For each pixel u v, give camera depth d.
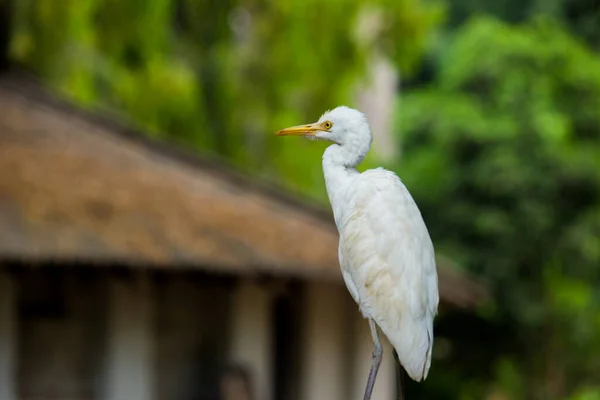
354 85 21.78
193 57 20.72
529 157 22.89
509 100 23.22
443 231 23.31
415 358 7.33
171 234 14.28
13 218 13.48
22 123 16.59
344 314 18.14
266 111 21.00
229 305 16.17
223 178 17.50
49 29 18.36
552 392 23.94
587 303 23.69
